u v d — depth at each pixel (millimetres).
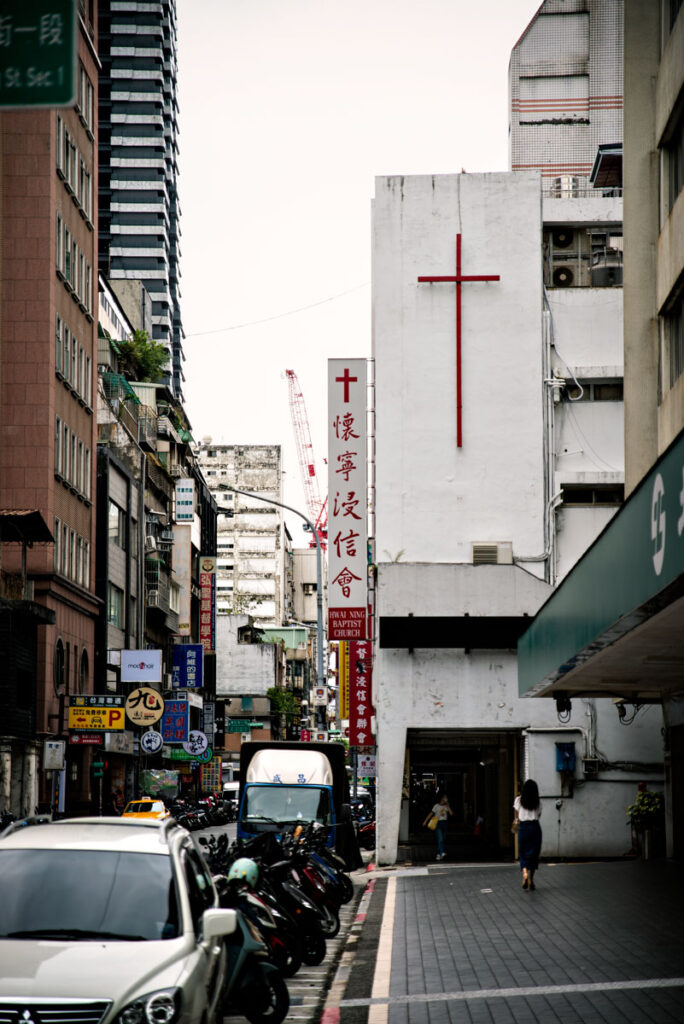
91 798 50688
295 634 147875
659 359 23453
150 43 138250
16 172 47094
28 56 8352
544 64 41000
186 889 8367
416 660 30984
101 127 137375
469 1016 10445
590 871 23516
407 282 33531
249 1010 10633
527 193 33750
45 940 7680
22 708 40938
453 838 40250
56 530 47375
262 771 25156
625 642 16047
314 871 16641
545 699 30391
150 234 137000
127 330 80438
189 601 75688
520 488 33000
